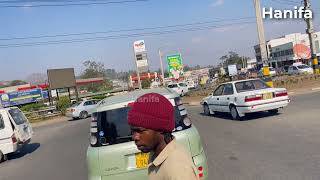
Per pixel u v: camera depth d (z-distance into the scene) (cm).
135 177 573
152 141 207
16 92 5181
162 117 205
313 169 704
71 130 2209
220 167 806
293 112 1528
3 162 1354
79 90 10125
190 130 597
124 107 594
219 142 1096
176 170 189
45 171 1053
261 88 1536
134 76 7312
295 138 1008
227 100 1589
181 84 4375
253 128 1270
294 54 7712
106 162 575
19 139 1411
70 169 1022
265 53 2431
